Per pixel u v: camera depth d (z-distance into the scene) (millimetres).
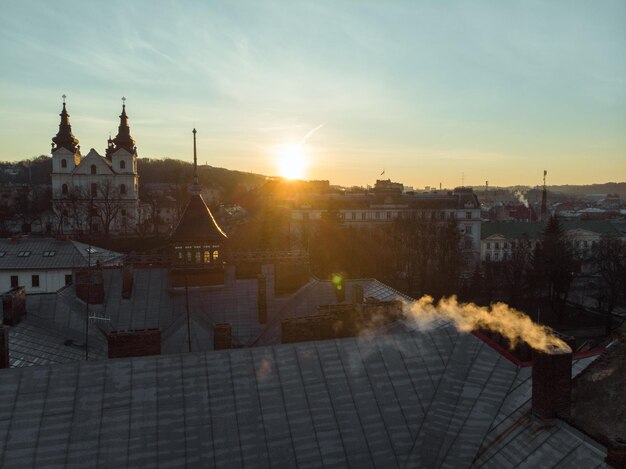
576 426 13875
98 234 120188
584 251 108688
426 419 16844
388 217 125812
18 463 13688
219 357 17516
